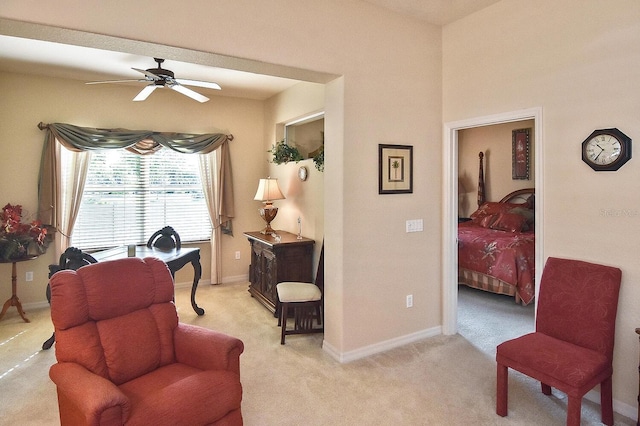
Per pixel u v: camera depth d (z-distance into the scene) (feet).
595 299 7.91
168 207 17.89
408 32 11.27
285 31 9.20
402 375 9.77
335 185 10.59
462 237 16.88
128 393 6.36
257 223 19.72
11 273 14.92
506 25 10.19
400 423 7.82
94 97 15.89
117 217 16.84
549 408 8.30
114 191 16.75
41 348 11.61
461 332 12.51
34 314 14.55
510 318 13.76
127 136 16.10
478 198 22.54
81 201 15.93
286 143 18.19
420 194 11.77
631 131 7.93
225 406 6.31
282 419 7.95
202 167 18.15
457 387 9.18
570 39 8.87
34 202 15.12
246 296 16.80
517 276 14.64
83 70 14.34
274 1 9.03
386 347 11.29
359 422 7.86
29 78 14.82
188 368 7.25
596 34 8.43
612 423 7.74
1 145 14.53
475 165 22.94
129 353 6.95
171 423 5.70
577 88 8.78
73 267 11.00
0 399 8.82
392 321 11.41
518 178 20.94
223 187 18.48
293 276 14.39
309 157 16.22
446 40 11.84
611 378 7.68
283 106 17.56
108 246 16.67
